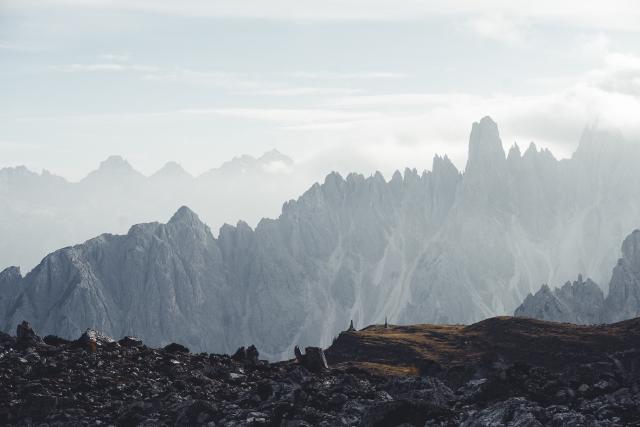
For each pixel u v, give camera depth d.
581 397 58.69
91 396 65.19
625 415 53.72
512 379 60.59
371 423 55.41
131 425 60.19
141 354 75.94
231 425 57.34
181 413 59.91
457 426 53.97
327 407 61.44
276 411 58.62
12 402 63.12
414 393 62.62
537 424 51.34
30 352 73.38
